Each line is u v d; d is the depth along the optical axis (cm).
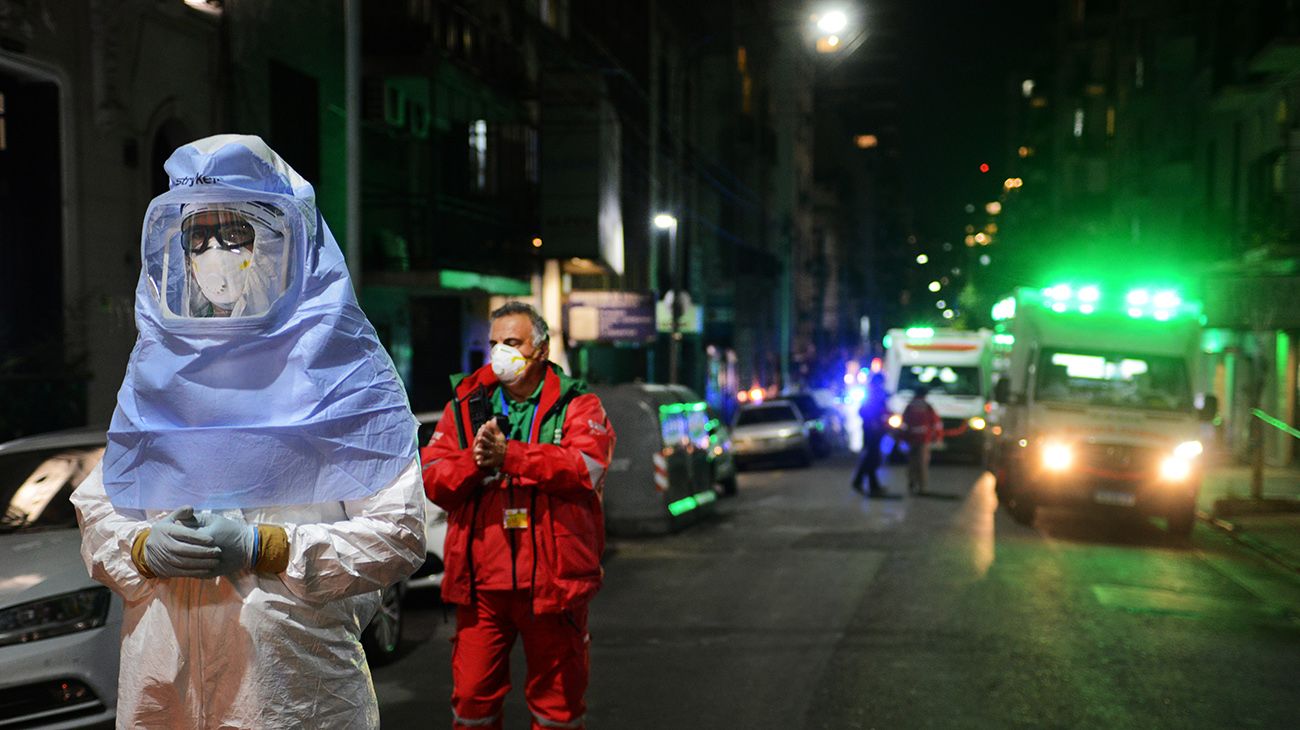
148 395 247
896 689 710
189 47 1427
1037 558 1270
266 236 254
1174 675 754
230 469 242
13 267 1191
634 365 3719
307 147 1741
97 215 1245
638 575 1171
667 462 1508
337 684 258
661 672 757
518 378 424
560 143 2448
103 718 551
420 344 2278
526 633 423
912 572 1164
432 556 966
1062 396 1573
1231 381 3072
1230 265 2647
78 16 1218
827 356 8131
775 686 718
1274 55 2416
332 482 250
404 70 1964
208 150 254
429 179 2141
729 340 5031
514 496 416
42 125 1199
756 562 1248
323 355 253
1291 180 2436
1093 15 5350
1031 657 797
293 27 1694
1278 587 1116
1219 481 2270
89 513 258
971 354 2884
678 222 4106
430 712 672
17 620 538
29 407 1095
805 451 2806
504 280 2294
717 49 4831
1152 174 3759
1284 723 647
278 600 247
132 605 256
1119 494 1495
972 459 2878
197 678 247
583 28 3044
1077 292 1680
